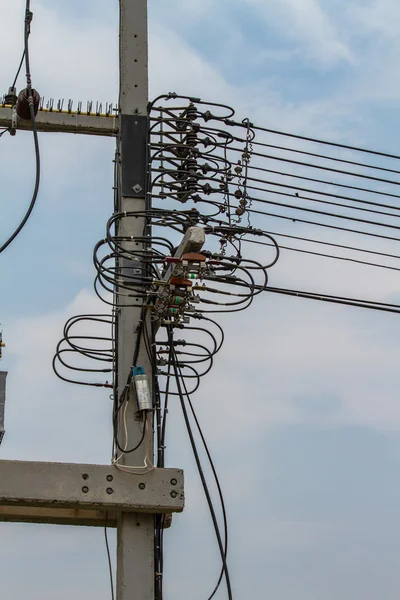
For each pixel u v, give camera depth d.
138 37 13.35
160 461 11.66
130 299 12.09
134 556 11.12
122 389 11.77
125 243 12.20
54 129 13.05
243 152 13.97
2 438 11.89
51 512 11.81
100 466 11.23
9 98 12.99
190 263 11.36
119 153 13.06
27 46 12.11
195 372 12.77
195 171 13.11
